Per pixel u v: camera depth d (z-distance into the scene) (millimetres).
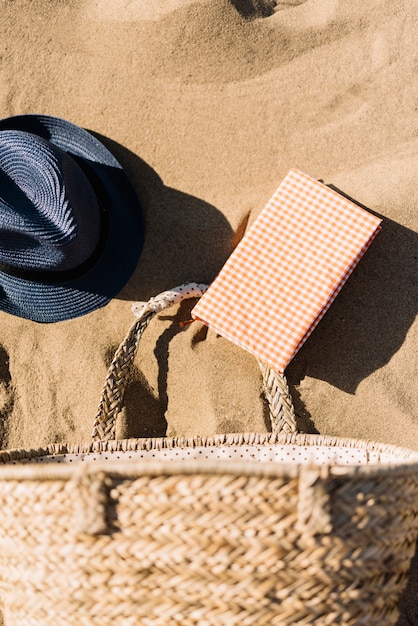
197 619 1274
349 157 1991
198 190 2051
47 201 1775
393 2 1986
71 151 2031
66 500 1285
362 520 1263
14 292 2027
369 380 1932
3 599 1440
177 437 1823
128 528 1265
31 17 2129
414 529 1407
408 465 1280
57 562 1314
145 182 2072
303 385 1967
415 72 1969
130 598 1286
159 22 2047
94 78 2092
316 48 2020
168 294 1924
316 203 1898
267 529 1234
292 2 2035
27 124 2035
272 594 1251
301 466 1206
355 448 1708
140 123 2072
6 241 1841
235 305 1867
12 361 2109
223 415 1989
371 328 1943
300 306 1842
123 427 2031
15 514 1348
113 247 2031
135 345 1910
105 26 2092
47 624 1355
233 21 2029
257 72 2035
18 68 2127
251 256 1893
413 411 1905
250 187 2029
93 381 2057
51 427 2070
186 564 1254
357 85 1997
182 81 2055
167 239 2064
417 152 1953
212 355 2014
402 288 1935
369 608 1311
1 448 2094
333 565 1252
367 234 1854
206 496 1235
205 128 2047
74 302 2037
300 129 2016
